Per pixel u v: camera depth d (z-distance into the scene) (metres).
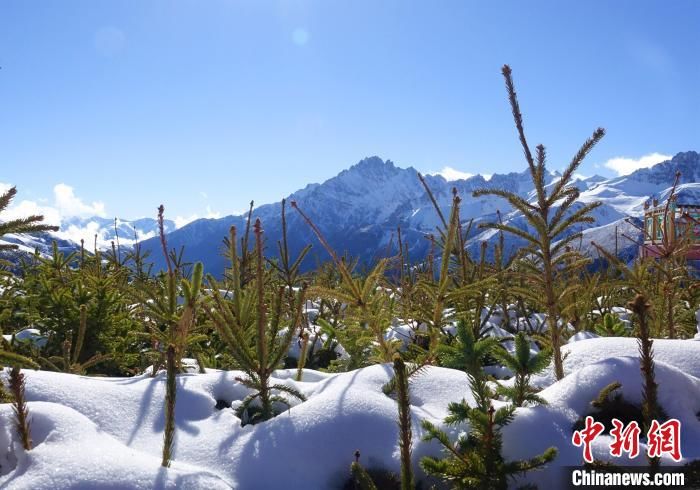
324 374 5.03
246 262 7.25
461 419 3.11
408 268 7.45
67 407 3.47
